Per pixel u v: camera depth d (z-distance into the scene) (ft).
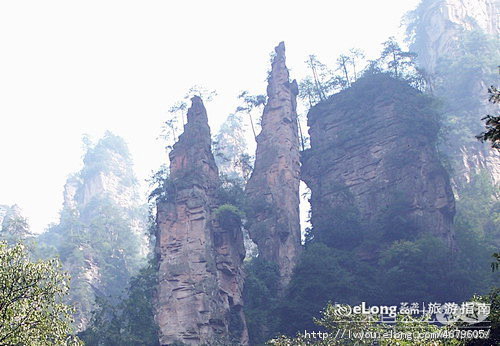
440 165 304.30
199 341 235.20
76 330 346.74
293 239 295.07
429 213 289.53
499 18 522.06
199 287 245.04
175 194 269.85
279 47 346.74
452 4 508.53
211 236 260.83
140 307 256.93
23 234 400.06
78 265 388.78
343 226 295.07
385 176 308.40
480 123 417.28
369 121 327.06
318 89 365.61
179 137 289.12
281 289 279.28
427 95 337.11
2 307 119.14
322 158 332.19
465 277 252.42
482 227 338.95
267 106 333.21
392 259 266.77
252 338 253.03
